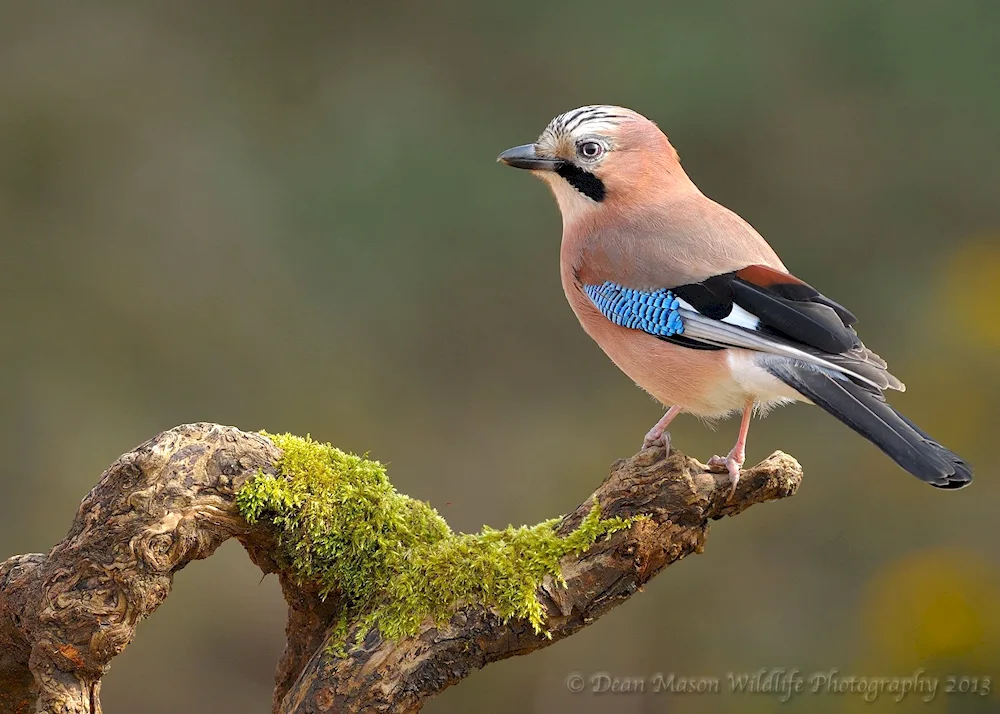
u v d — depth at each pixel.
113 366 13.39
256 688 10.98
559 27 14.55
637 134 7.32
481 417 13.71
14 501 12.29
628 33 14.44
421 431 13.52
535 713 10.65
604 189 7.28
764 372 6.11
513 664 10.80
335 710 5.09
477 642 5.14
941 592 11.03
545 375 13.98
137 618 4.91
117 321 13.59
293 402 13.50
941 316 13.44
